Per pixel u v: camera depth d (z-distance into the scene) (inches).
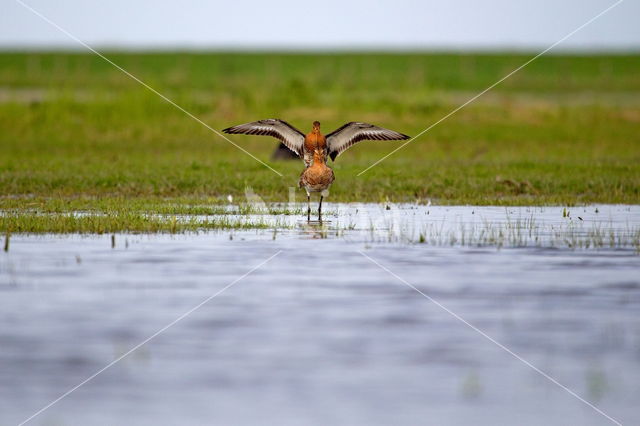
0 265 571.2
